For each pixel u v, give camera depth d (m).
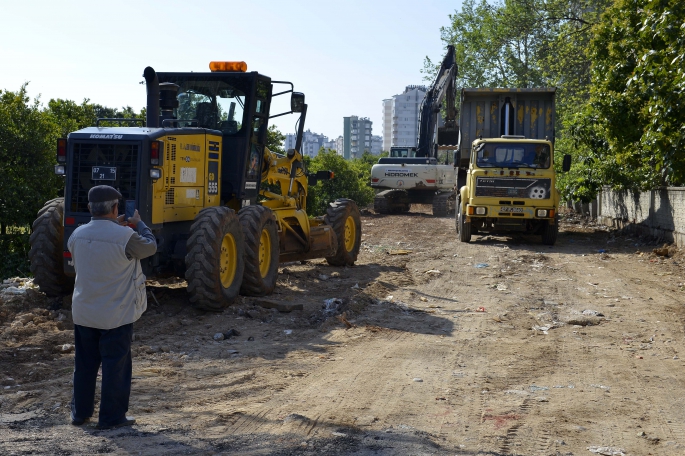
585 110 24.06
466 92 21.34
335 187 38.53
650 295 11.65
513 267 14.78
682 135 14.21
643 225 20.45
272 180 12.41
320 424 5.26
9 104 22.12
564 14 45.50
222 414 5.45
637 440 5.15
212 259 8.93
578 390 6.40
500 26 49.72
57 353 7.39
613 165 22.75
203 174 9.97
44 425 5.16
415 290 11.91
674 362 7.47
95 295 5.04
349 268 14.20
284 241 12.13
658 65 13.68
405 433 5.11
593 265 15.24
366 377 6.70
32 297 9.38
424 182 31.19
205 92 10.79
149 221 8.67
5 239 20.81
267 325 8.96
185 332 8.43
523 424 5.42
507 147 18.81
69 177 8.69
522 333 8.82
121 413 5.16
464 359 7.47
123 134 8.59
